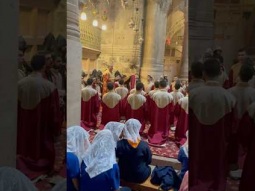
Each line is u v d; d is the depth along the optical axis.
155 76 12.08
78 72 3.90
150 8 11.94
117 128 3.74
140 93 5.96
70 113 3.74
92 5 11.55
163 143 5.47
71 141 2.95
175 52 14.60
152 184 3.47
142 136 5.85
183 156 3.41
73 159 2.83
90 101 6.35
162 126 5.58
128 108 6.07
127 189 3.17
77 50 3.84
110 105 6.34
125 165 3.57
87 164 2.83
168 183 3.34
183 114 5.39
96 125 6.50
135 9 12.30
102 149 2.87
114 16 12.70
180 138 5.45
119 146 3.59
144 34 12.21
